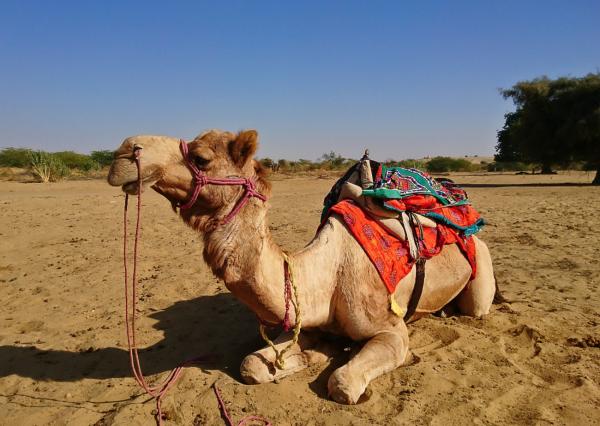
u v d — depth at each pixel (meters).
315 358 2.00
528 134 15.59
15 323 2.72
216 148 1.69
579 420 1.65
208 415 1.71
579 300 2.84
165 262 4.02
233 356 2.17
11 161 22.47
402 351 1.93
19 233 5.39
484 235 4.97
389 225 2.03
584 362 2.06
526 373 1.96
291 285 1.79
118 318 2.71
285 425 1.64
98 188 12.04
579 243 4.47
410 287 2.09
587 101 14.21
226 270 1.69
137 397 1.83
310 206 7.99
